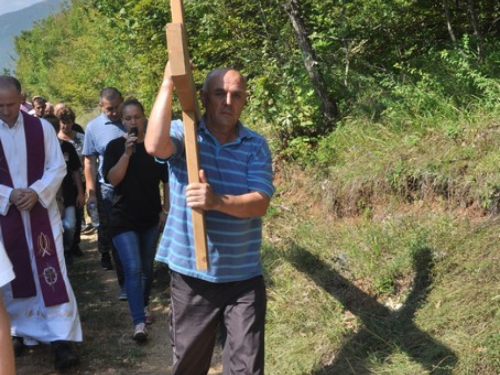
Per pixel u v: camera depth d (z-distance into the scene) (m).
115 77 13.48
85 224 10.21
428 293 4.95
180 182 3.87
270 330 5.27
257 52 8.45
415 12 8.61
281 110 7.53
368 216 6.01
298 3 7.42
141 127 5.79
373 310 5.08
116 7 10.07
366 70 8.29
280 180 7.14
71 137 8.64
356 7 8.65
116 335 6.07
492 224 5.18
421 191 5.78
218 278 3.85
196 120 3.61
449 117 6.34
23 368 5.53
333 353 4.83
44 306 5.45
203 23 8.70
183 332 4.00
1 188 5.34
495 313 4.48
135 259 5.82
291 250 5.95
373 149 6.50
